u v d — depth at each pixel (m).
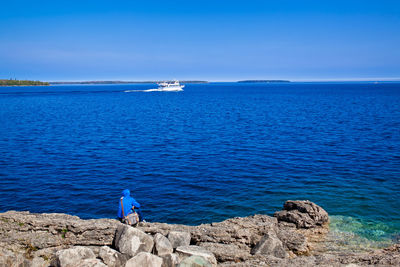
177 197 20.55
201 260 9.21
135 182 23.61
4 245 11.49
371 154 31.17
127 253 10.28
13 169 26.89
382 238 14.28
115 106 104.75
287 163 28.33
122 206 12.52
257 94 197.38
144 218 17.62
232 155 31.67
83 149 34.91
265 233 12.95
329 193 20.67
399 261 9.69
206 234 12.12
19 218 12.48
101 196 20.97
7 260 9.64
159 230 12.41
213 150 34.03
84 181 23.89
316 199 19.64
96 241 11.80
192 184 23.00
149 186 22.70
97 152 33.38
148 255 9.25
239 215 17.83
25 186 22.78
